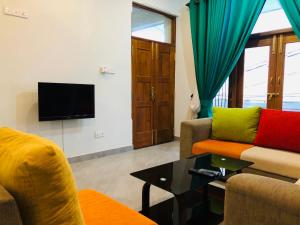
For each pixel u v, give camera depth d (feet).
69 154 11.22
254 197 3.46
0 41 9.07
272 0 12.10
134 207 7.08
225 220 3.85
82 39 11.25
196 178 5.80
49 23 10.21
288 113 8.66
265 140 8.80
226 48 13.03
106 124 12.50
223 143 9.45
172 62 16.05
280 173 7.23
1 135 3.51
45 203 2.51
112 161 11.54
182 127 9.79
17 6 9.35
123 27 12.78
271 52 12.34
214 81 13.76
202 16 13.98
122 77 12.96
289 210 3.14
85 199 4.42
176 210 6.42
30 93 9.89
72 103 10.67
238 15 12.54
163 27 15.57
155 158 12.15
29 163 2.39
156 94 15.20
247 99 13.41
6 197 2.31
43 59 10.14
